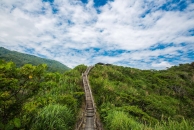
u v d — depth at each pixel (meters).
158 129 5.59
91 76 26.33
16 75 3.89
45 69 4.39
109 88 18.12
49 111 7.25
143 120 11.46
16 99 4.03
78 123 8.85
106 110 11.82
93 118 11.34
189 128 4.62
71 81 19.45
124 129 7.87
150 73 41.25
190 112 23.39
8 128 3.47
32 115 5.12
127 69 37.31
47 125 6.54
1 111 3.80
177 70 58.31
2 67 3.45
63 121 7.63
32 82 4.18
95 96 17.50
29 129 4.83
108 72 29.66
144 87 27.33
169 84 34.41
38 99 5.20
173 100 26.48
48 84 4.71
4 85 3.51
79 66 33.94
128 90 21.22
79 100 14.88
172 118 15.83
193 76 48.56
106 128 9.39
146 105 17.17
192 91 33.28
